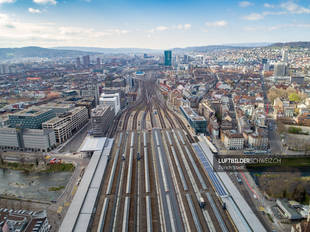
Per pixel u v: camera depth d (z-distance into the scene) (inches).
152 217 7066.9
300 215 7194.9
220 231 6476.4
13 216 6939.0
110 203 7721.5
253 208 7706.7
